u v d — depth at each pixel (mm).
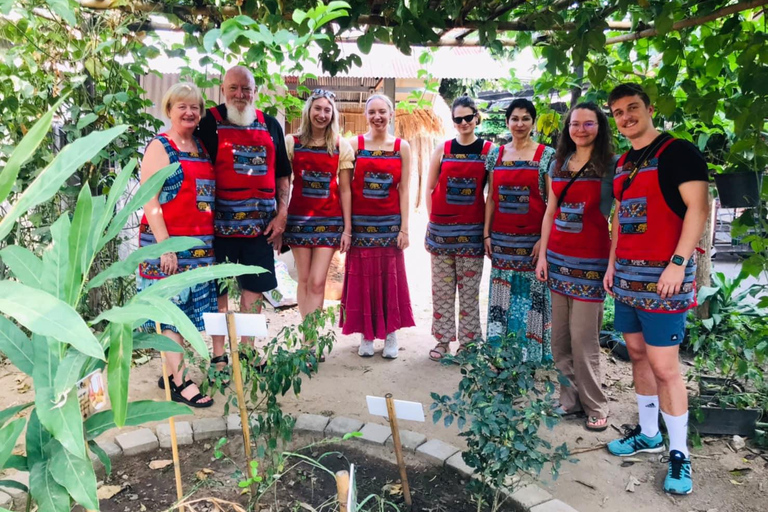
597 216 3139
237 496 2586
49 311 1095
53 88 3896
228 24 1830
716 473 2865
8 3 1838
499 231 3807
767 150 2791
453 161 4000
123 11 3521
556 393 3664
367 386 3852
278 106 5062
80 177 4066
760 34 2582
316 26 1874
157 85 5633
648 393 2953
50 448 1423
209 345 4363
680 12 2807
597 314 3215
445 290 4234
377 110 3986
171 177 3229
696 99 2943
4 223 1298
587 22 2846
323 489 2650
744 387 3529
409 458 2926
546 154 3641
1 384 3762
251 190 3568
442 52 5910
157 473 2779
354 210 4137
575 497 2650
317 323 2631
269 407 2490
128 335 1291
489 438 2252
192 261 3334
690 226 2488
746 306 3857
